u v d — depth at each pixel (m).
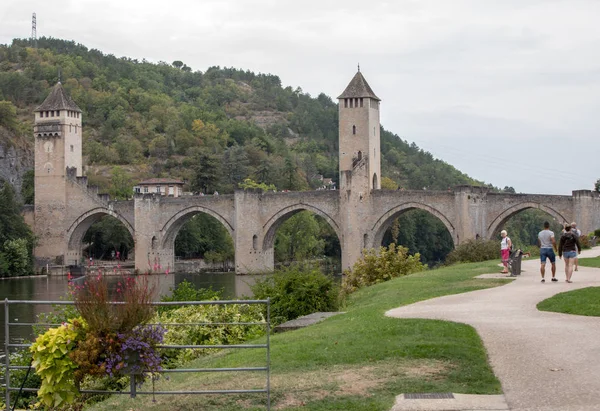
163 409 22.91
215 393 22.64
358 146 156.38
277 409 21.73
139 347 22.41
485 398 21.28
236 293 117.19
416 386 22.70
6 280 152.75
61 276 162.25
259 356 28.69
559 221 135.62
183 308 40.94
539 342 27.34
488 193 143.50
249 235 160.25
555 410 19.97
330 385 23.45
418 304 40.31
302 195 157.50
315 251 188.50
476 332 29.69
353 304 50.03
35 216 175.38
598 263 63.19
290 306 44.97
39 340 22.91
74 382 22.89
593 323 30.78
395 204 151.38
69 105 175.62
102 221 193.50
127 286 23.94
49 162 174.88
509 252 57.22
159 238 168.38
